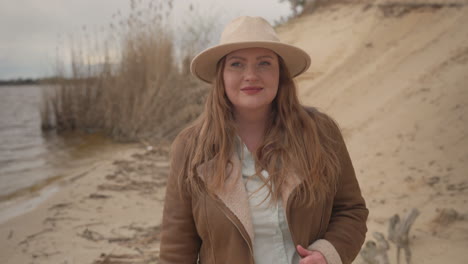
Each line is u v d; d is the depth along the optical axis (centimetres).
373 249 282
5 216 489
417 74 702
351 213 166
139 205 507
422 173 423
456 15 872
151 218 463
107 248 385
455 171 404
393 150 498
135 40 981
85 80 1115
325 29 1176
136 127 942
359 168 489
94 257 366
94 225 445
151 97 941
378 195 407
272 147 159
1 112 2252
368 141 558
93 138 1026
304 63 169
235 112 170
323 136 166
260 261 153
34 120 1725
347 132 627
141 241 398
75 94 1125
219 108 162
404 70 756
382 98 691
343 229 160
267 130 167
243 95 158
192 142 163
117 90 1021
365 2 1176
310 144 158
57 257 370
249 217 150
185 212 161
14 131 1295
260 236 154
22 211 507
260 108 165
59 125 1165
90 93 1114
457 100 541
